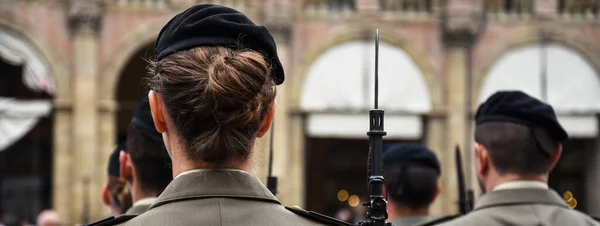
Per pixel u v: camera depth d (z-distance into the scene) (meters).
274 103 2.96
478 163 5.02
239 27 2.87
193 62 2.77
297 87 39.47
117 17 38.56
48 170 42.78
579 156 43.81
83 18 37.78
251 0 39.03
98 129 38.12
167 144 2.91
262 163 3.03
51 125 42.84
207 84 2.72
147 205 4.96
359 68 39.84
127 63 40.50
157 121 2.88
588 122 40.31
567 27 40.38
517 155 4.83
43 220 21.16
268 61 2.93
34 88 38.12
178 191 2.78
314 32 39.75
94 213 37.59
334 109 39.47
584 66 40.44
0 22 37.78
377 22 39.91
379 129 3.36
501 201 4.80
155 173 4.97
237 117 2.74
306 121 39.62
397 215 6.89
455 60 39.72
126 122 44.66
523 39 40.25
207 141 2.76
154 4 38.88
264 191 2.84
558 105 40.28
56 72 37.97
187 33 2.83
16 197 42.72
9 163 42.66
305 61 39.59
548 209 4.75
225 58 2.77
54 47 38.03
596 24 40.47
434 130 39.69
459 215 5.16
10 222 42.09
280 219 2.77
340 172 46.88
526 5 40.69
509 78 40.34
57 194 37.56
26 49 38.06
